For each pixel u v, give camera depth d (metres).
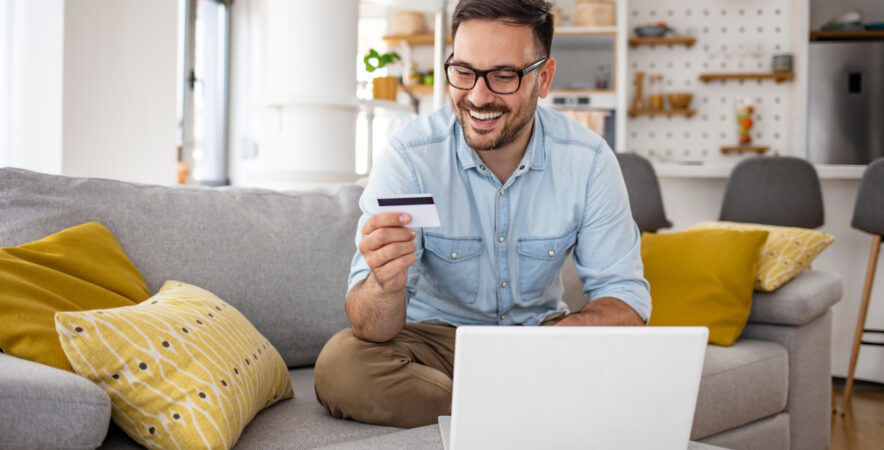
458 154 1.62
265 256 1.79
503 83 1.44
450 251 1.61
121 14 3.18
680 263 2.38
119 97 3.20
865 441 2.75
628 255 1.62
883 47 5.70
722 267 2.29
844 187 3.71
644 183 3.45
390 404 1.37
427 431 1.13
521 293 1.67
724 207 3.60
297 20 3.36
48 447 0.99
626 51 5.79
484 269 1.64
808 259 2.37
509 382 0.89
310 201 1.97
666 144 6.25
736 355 2.12
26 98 2.92
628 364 0.90
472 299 1.65
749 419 2.11
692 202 4.03
